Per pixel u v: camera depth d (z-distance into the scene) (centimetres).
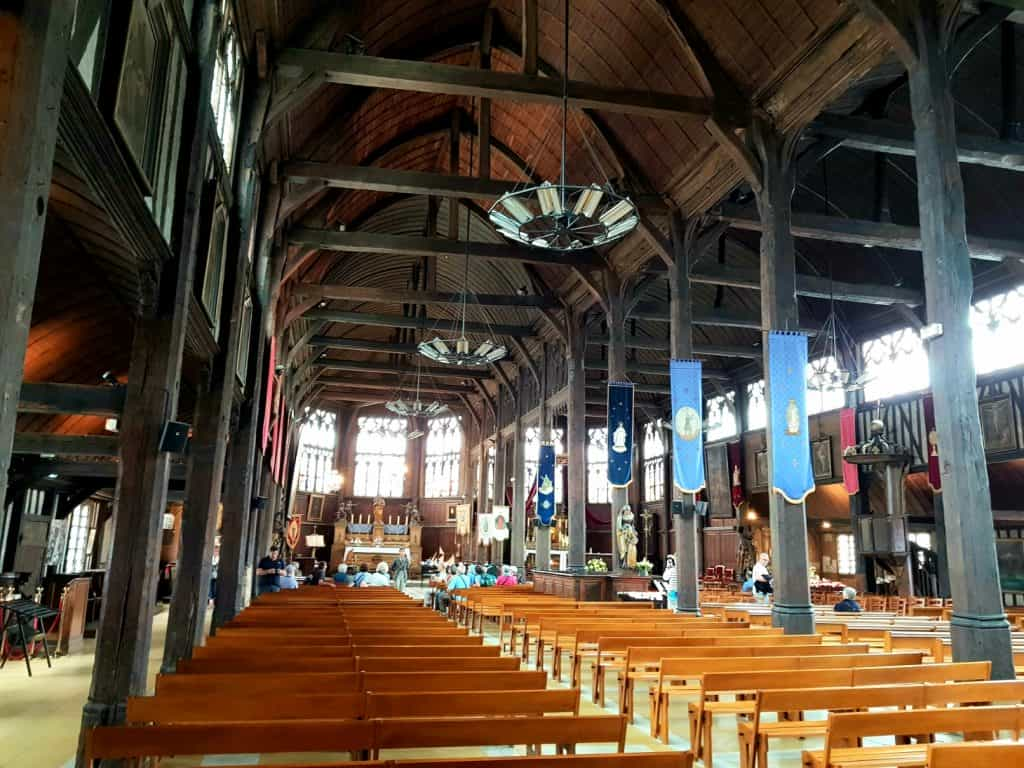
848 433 2408
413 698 442
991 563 886
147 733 345
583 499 2314
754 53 1394
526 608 1385
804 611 1220
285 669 615
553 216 1231
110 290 1016
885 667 654
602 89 1371
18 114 358
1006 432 2008
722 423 3281
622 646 848
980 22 1174
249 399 1465
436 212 2484
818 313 2636
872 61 1195
